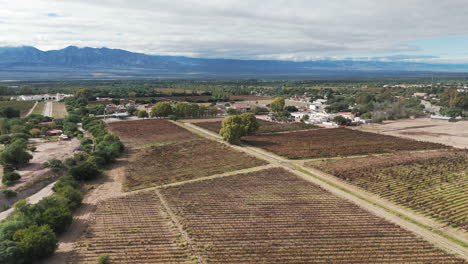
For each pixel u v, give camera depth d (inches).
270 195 3026.6
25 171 3651.6
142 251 2074.3
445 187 3179.1
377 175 3563.0
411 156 4384.8
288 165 4028.1
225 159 4291.3
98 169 3705.7
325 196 2997.0
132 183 3358.8
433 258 1991.9
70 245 2135.8
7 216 2576.3
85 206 2775.6
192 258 1999.3
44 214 2260.1
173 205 2797.7
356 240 2206.0
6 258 1760.6
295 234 2292.1
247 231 2335.1
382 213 2625.5
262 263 1948.8
